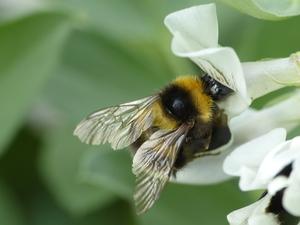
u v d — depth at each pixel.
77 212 0.18
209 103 0.12
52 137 0.19
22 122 0.20
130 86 0.18
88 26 0.18
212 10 0.11
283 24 0.15
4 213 0.19
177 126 0.12
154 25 0.18
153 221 0.15
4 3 0.22
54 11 0.17
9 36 0.17
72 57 0.18
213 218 0.15
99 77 0.18
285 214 0.11
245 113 0.13
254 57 0.16
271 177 0.11
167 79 0.18
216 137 0.12
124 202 0.19
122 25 0.18
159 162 0.12
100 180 0.15
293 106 0.13
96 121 0.12
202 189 0.16
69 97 0.18
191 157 0.13
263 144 0.11
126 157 0.15
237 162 0.11
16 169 0.20
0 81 0.17
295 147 0.11
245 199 0.15
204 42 0.11
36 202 0.20
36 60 0.17
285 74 0.12
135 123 0.12
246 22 0.18
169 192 0.16
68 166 0.19
